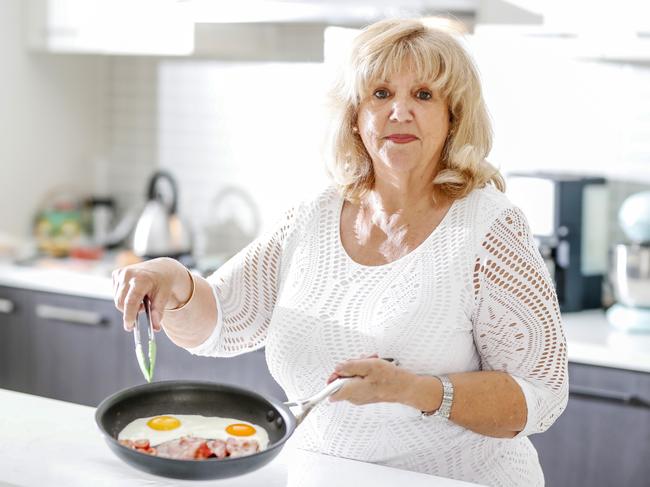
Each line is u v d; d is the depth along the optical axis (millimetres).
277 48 3342
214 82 3520
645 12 2486
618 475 2398
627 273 2566
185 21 3045
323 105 1749
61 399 3111
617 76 2846
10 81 3406
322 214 1763
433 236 1635
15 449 1522
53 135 3611
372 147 1639
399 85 1600
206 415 1521
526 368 1577
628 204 2650
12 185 3467
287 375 1689
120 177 3775
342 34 2779
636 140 2850
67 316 3049
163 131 3660
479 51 2762
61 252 3465
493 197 1644
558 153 2896
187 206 3629
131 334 2963
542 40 2641
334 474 1465
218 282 1804
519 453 1735
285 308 1702
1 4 3344
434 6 2668
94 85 3760
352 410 1616
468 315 1600
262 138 3441
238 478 1436
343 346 1631
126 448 1299
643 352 2357
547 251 2762
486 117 1680
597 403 2408
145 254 3236
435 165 1670
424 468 1646
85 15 3268
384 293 1629
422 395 1482
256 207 3480
